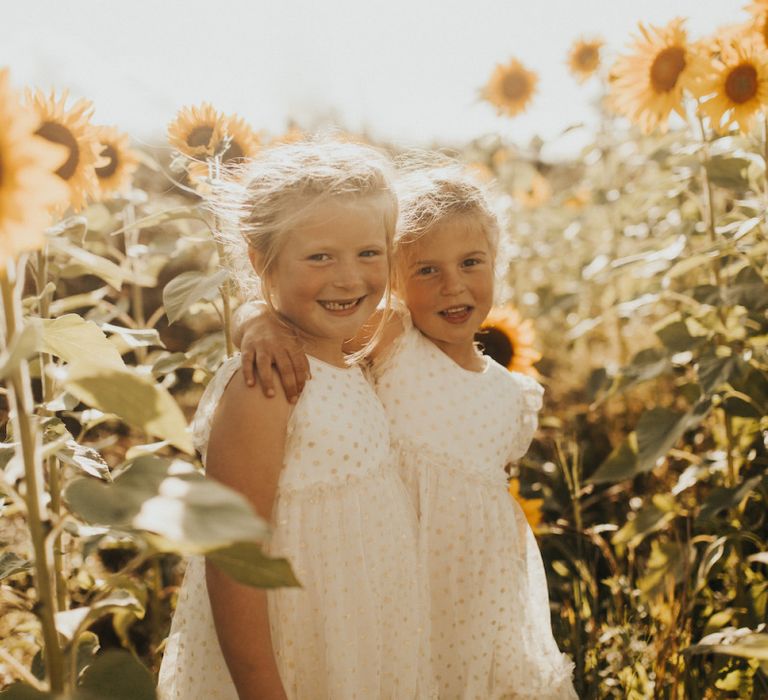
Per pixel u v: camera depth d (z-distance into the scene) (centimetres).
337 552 161
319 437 161
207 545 93
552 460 367
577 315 484
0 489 112
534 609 209
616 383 282
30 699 99
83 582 236
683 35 261
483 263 193
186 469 102
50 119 195
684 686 221
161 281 415
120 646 267
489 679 193
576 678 232
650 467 250
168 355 227
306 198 161
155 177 339
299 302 163
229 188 181
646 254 281
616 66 278
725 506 230
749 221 240
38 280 208
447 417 190
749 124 244
